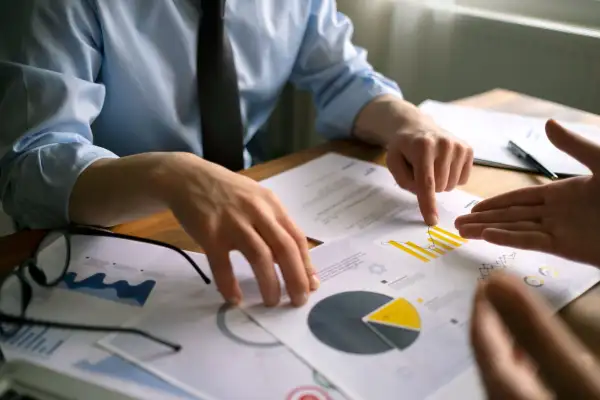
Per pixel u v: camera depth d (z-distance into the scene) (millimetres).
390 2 1478
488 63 1438
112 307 490
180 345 445
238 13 889
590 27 1330
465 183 734
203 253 565
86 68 733
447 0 1422
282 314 481
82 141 689
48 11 705
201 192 542
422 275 540
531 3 1393
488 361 328
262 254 503
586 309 499
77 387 413
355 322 474
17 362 428
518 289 361
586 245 558
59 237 582
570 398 311
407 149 734
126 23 780
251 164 1003
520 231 583
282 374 419
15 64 679
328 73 995
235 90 832
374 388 409
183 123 855
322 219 643
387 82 972
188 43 825
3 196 668
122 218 606
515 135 884
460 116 946
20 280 509
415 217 652
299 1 962
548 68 1361
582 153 623
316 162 788
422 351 444
